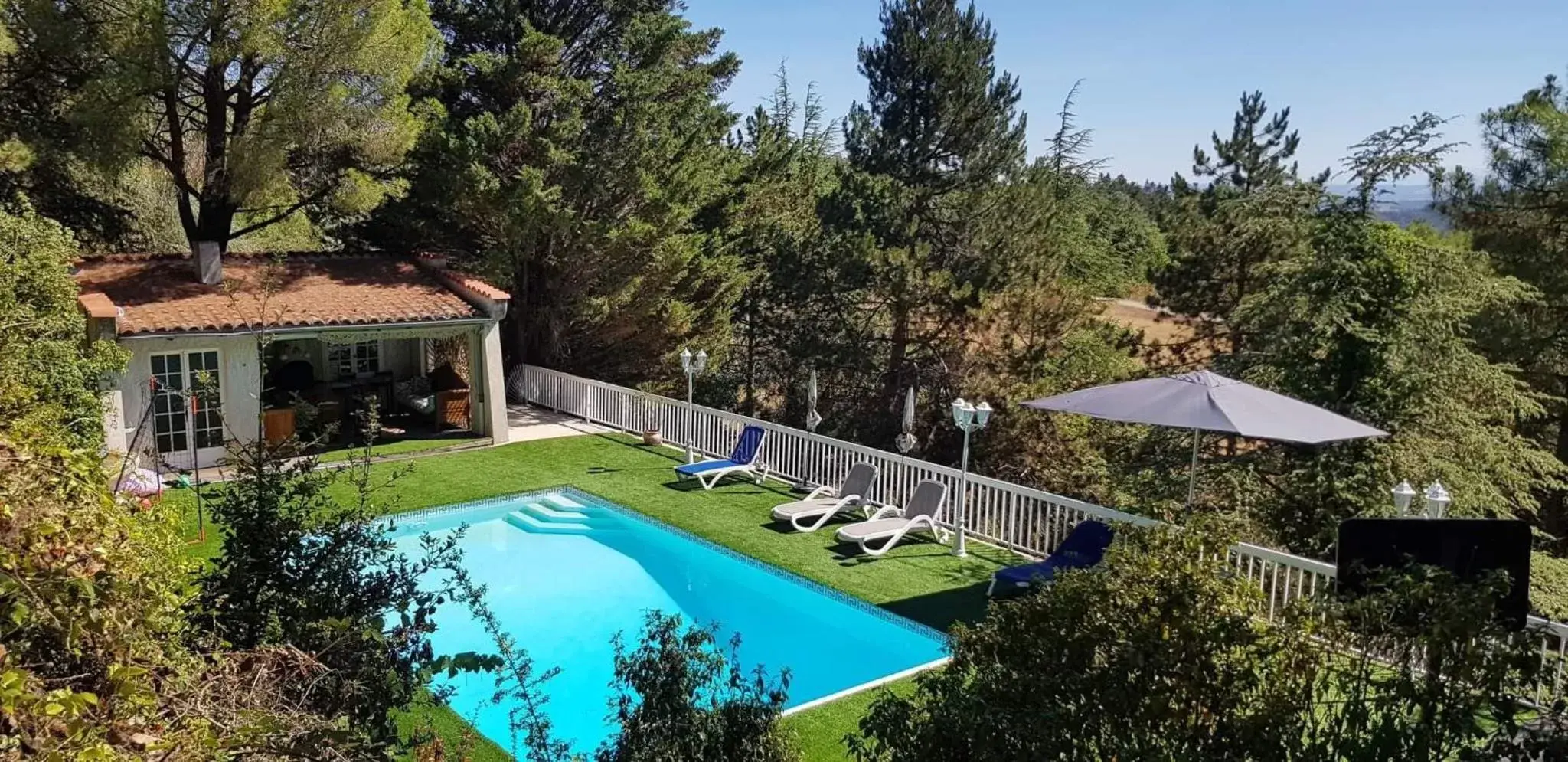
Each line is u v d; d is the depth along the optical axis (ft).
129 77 52.65
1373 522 16.51
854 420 89.25
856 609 36.70
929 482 45.14
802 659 34.30
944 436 83.10
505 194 73.56
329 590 18.60
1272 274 64.18
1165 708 12.60
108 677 11.45
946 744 13.26
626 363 90.17
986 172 96.53
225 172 61.87
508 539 47.03
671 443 65.05
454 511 49.44
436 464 57.88
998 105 96.48
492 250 75.51
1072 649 13.79
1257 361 57.41
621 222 80.07
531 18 79.25
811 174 106.63
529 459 59.93
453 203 74.02
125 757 10.59
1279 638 13.04
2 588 11.07
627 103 77.87
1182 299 74.49
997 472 75.82
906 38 95.30
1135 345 77.92
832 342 90.94
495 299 62.34
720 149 90.43
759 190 97.35
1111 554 14.62
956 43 94.32
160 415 51.29
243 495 19.43
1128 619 13.60
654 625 19.24
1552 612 40.81
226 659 14.40
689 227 87.86
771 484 55.06
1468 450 50.65
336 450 58.90
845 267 85.81
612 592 40.75
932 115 95.96
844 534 41.93
